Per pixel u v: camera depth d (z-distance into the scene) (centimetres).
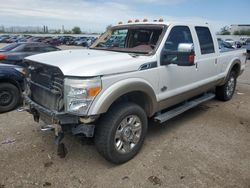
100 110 309
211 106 624
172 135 450
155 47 394
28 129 467
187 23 466
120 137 347
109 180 321
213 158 372
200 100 521
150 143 418
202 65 494
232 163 359
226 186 309
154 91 383
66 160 365
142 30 438
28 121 507
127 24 479
